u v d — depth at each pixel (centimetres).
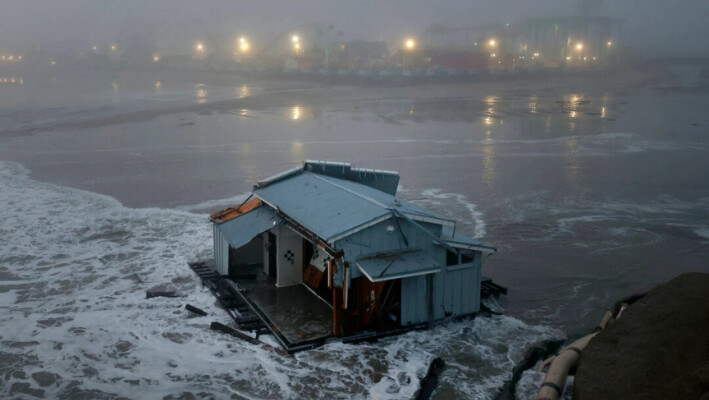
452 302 1306
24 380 1082
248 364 1136
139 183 2812
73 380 1082
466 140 4222
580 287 1575
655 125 5034
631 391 896
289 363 1133
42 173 3053
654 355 968
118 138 4284
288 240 1459
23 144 4003
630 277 1647
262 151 3719
